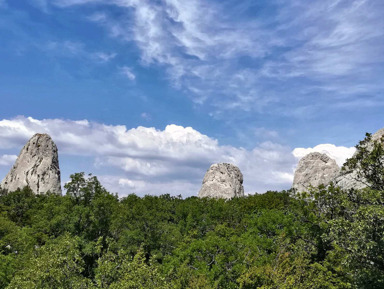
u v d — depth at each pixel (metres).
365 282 20.59
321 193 27.55
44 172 107.62
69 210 45.94
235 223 52.41
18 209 74.56
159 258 44.66
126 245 45.44
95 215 45.41
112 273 22.97
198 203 62.94
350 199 24.55
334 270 24.91
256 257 29.72
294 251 28.03
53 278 22.28
